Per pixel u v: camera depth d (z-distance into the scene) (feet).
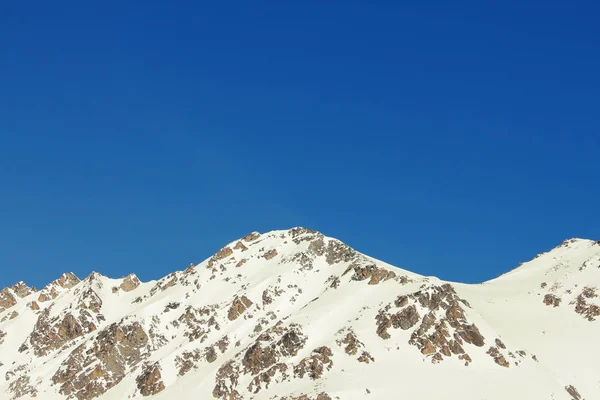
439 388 498.69
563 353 579.89
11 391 623.77
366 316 576.61
